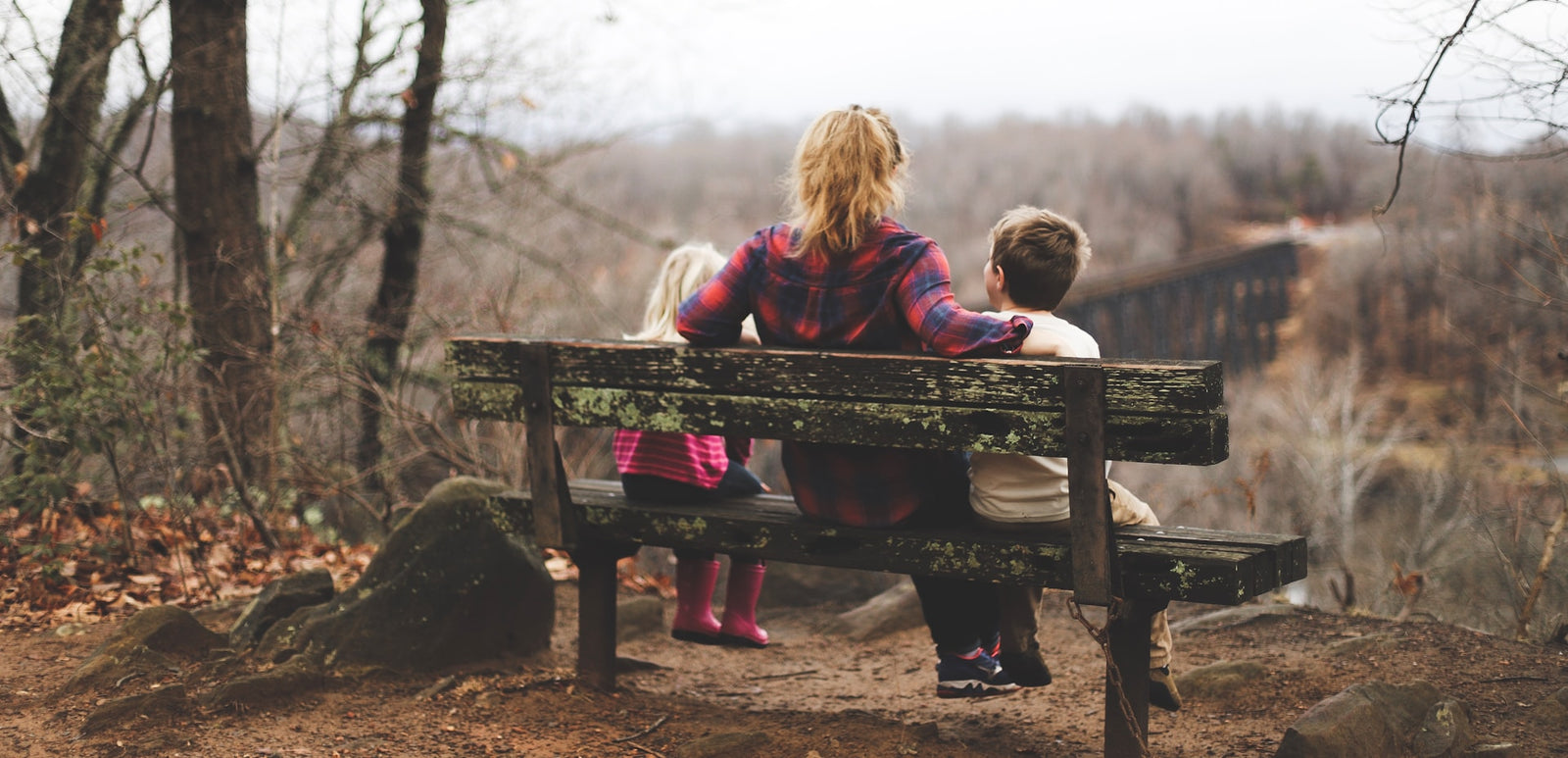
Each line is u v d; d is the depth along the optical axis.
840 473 2.78
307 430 6.41
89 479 5.07
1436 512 13.59
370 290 7.91
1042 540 2.61
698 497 3.17
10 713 2.99
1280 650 3.70
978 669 2.99
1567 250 4.43
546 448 3.03
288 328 6.38
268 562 4.80
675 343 2.91
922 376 2.52
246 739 2.81
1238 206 52.62
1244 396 24.28
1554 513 5.71
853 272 2.71
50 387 4.31
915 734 2.96
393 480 6.26
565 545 3.11
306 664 3.20
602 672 3.28
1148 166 57.94
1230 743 2.98
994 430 2.47
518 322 8.04
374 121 7.02
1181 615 4.39
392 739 2.87
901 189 2.73
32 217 5.42
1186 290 30.47
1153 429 2.30
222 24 5.94
